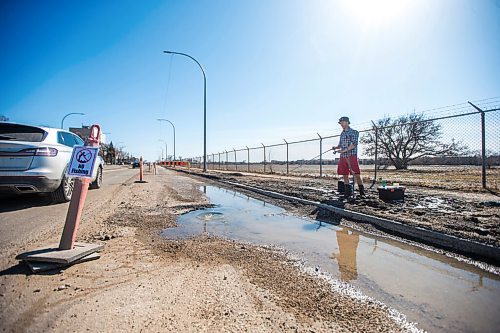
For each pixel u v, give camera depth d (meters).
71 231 3.06
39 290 2.31
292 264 3.04
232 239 3.99
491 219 4.45
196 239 3.94
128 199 7.52
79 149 3.18
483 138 8.24
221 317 1.96
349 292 2.40
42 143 5.81
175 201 7.33
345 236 4.20
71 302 2.13
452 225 4.09
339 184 8.02
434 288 2.50
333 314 2.04
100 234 4.00
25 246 3.42
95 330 1.80
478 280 2.68
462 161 14.02
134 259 3.08
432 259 3.24
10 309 2.03
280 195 7.94
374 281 2.63
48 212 5.55
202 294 2.29
